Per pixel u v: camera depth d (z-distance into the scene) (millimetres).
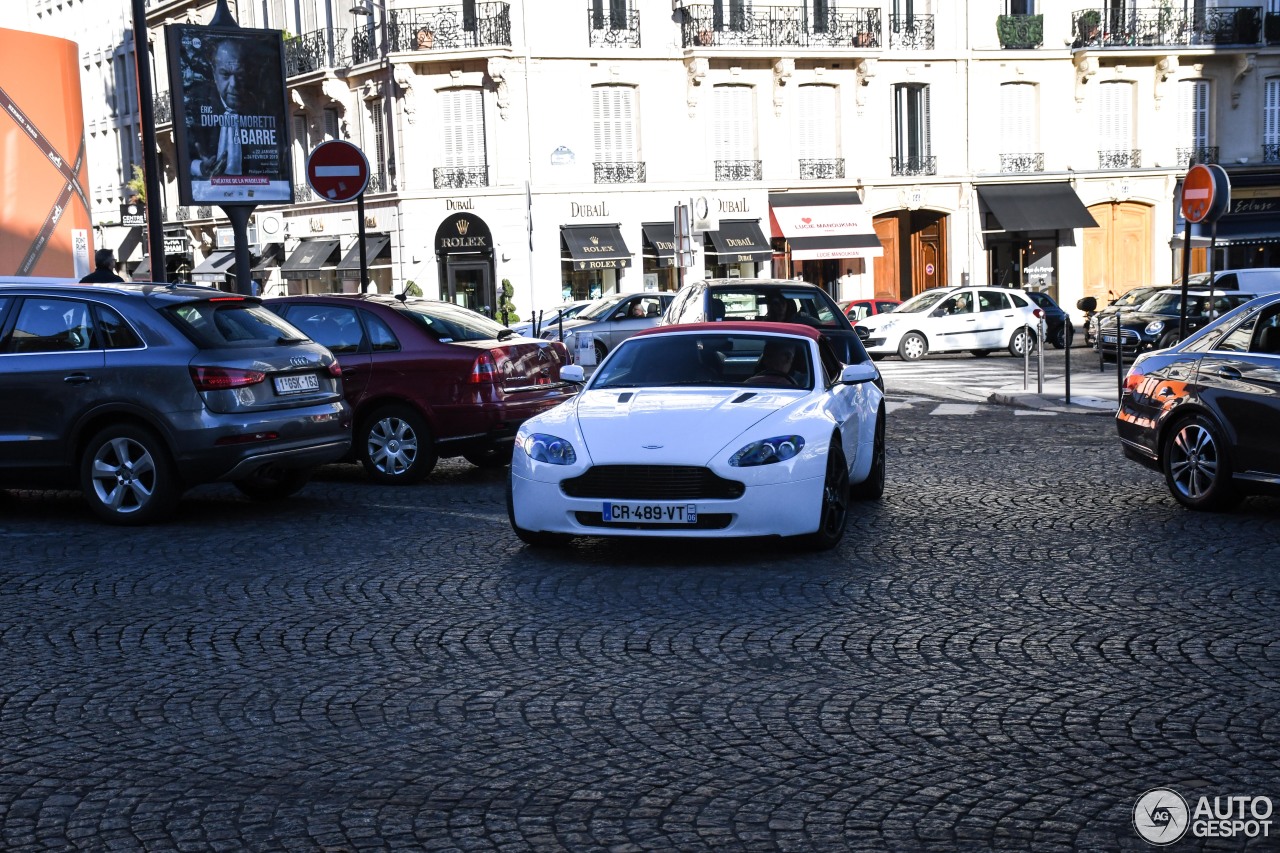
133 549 9203
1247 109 47188
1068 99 46312
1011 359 31703
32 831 4379
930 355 34688
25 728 5445
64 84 13039
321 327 12375
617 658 6371
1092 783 4688
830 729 5305
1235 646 6426
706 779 4777
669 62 43375
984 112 45875
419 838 4281
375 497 11562
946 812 4441
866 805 4512
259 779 4832
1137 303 27375
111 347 10117
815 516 8531
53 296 10367
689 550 8992
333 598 7680
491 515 10523
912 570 8289
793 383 9570
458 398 12055
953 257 46000
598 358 28109
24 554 9047
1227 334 10320
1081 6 46219
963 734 5227
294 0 47062
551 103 42312
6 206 12656
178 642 6742
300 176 47562
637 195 43344
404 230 42406
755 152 44531
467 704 5695
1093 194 46469
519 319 41438
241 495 11812
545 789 4703
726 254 43219
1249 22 46375
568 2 42312
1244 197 46688
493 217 42156
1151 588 7695
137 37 15695
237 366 10078
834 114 45094
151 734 5352
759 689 5855
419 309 12602
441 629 6957
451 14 41812
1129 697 5668
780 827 4332
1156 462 10727
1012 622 6973
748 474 8336
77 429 10109
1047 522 9930
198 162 15727
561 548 9109
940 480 12195
